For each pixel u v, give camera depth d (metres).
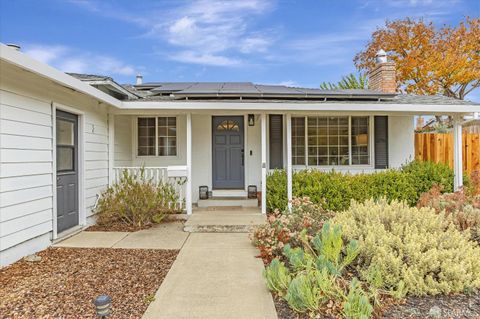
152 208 6.47
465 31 15.93
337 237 3.35
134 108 6.88
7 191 4.15
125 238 5.52
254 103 6.93
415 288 3.10
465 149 9.13
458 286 3.09
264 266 4.13
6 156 4.13
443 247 3.57
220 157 8.85
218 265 4.18
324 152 8.46
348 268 3.63
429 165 7.97
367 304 2.53
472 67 15.85
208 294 3.30
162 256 4.55
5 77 4.11
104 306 2.44
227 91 7.28
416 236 3.57
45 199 4.96
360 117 8.48
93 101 6.53
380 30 17.38
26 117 4.52
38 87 4.78
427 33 16.23
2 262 4.07
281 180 7.54
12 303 3.09
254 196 8.55
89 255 4.59
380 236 3.67
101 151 6.92
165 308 3.00
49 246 5.02
